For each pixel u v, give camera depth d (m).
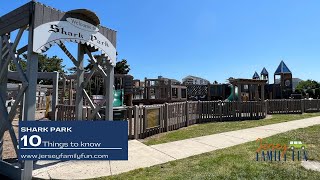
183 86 24.36
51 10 4.93
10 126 4.95
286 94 28.19
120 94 16.66
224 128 11.01
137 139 8.38
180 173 4.84
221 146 7.25
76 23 5.42
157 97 23.77
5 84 5.46
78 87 6.63
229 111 14.55
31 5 4.67
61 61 50.59
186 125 11.90
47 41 4.83
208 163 5.45
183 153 6.43
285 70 29.23
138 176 4.72
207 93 28.45
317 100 20.25
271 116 16.53
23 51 5.20
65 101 18.48
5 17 5.29
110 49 6.31
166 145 7.40
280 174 4.72
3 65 5.58
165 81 24.00
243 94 21.20
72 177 4.66
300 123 12.50
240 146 7.18
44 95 23.34
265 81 16.25
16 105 4.88
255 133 9.50
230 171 4.89
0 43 5.64
